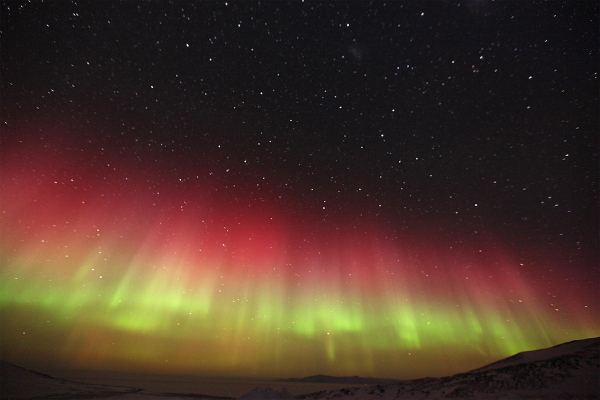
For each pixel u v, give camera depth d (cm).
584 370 1841
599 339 2508
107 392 3041
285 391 2406
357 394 2256
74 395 2669
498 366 2361
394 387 2261
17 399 2392
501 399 1594
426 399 1827
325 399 2280
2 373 3216
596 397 1518
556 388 1678
